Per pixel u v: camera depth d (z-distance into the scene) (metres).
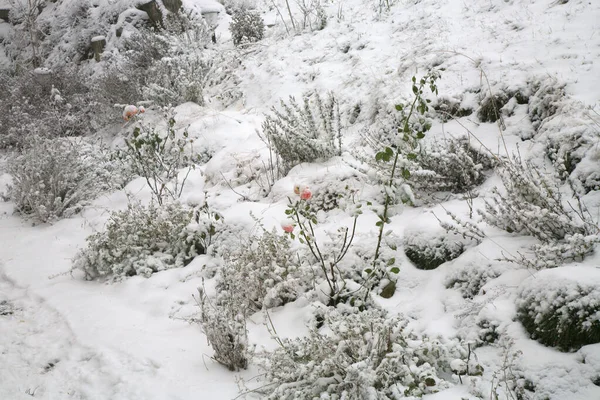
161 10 12.23
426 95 5.68
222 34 11.41
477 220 4.05
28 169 6.85
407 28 7.76
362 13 8.95
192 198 5.86
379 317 3.20
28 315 4.40
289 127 5.64
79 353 3.75
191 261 4.90
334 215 4.85
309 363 2.98
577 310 2.82
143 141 6.27
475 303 3.34
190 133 7.74
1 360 3.75
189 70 9.30
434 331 3.28
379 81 6.63
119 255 4.93
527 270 3.38
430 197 4.70
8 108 10.51
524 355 2.89
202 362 3.53
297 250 4.19
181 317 4.10
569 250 3.28
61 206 6.57
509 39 5.99
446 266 3.82
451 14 7.48
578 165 3.98
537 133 4.61
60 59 13.53
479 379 2.88
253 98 8.39
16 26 15.90
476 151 4.80
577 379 2.66
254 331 3.77
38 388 3.41
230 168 6.25
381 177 3.74
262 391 3.13
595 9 5.92
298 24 9.57
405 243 4.12
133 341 3.80
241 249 4.27
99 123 9.84
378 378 2.94
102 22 13.28
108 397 3.23
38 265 5.30
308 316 3.72
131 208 5.37
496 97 5.16
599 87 4.57
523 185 3.78
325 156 5.65
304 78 7.98
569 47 5.32
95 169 7.16
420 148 3.85
